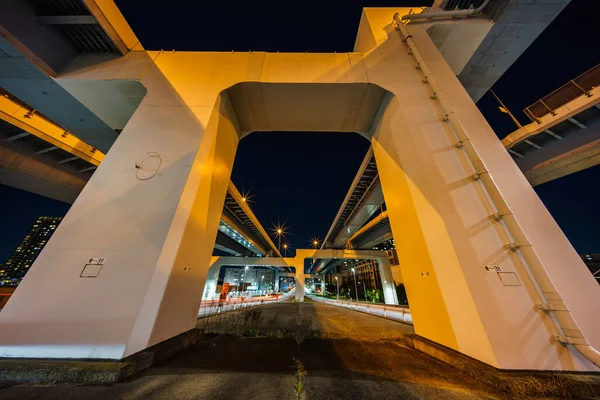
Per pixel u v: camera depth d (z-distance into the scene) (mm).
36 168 12805
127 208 4941
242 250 47531
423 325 5082
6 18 5367
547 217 4559
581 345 3391
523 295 3938
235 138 8266
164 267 4461
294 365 3873
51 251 4438
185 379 3252
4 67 6406
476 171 5008
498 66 8633
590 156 10461
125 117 8250
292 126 9016
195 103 6500
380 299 43969
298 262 39125
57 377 3145
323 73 7043
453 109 6039
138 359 3514
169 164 5516
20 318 3838
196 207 5426
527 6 6949
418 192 5438
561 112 10070
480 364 3596
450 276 4398
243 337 5941
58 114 8766
